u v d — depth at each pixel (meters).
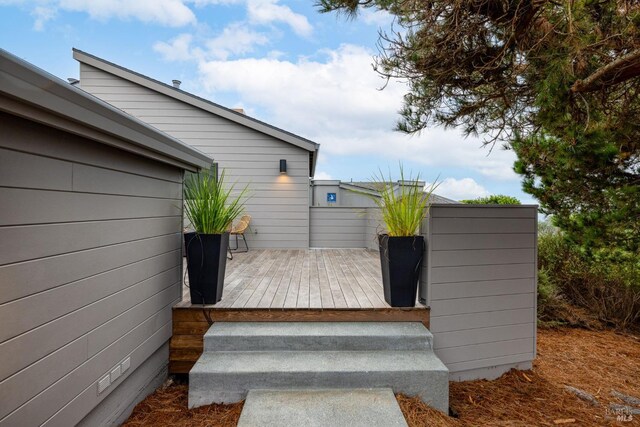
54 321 1.52
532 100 2.88
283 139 6.61
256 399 2.05
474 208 2.88
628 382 2.96
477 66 2.69
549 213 4.03
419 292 2.94
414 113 3.34
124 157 2.11
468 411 2.36
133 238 2.21
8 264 1.29
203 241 2.75
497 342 2.96
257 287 3.41
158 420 2.11
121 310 2.06
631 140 2.99
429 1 2.37
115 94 6.48
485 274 2.92
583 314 4.74
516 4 2.13
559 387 2.79
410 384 2.19
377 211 6.39
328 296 3.06
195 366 2.22
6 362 1.28
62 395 1.56
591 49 2.20
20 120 1.34
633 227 3.38
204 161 3.11
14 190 1.31
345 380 2.17
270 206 6.71
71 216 1.63
